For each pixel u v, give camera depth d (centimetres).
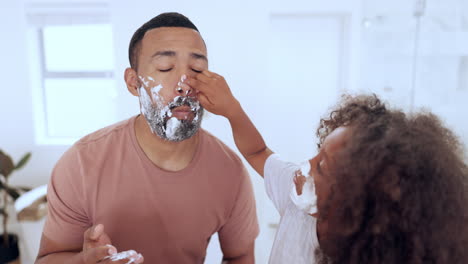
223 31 191
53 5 208
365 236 43
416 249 42
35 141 220
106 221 64
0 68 210
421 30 193
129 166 65
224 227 76
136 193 65
